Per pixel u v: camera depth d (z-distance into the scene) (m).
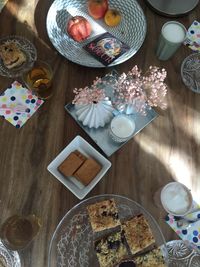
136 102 0.55
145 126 0.61
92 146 0.59
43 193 0.56
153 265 0.52
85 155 0.58
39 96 0.62
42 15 0.69
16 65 0.63
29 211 0.55
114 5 0.69
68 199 0.56
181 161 0.60
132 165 0.59
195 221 0.56
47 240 0.53
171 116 0.62
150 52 0.67
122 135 0.57
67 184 0.55
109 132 0.60
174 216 0.56
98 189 0.57
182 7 0.70
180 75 0.66
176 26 0.63
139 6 0.68
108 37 0.65
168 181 0.58
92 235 0.53
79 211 0.54
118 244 0.53
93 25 0.68
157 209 0.56
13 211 0.54
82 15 0.68
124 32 0.67
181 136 0.61
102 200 0.55
